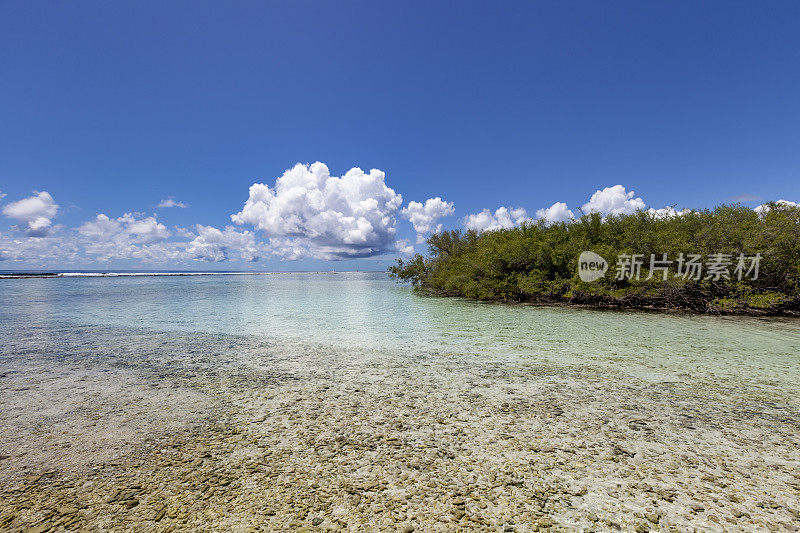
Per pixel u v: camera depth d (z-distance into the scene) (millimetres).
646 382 6383
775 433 4336
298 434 4266
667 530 2664
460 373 6938
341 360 7941
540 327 12531
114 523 2723
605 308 18234
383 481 3297
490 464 3600
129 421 4629
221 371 7008
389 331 11758
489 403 5320
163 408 5070
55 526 2684
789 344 9664
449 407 5156
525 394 5727
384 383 6281
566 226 22609
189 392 5762
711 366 7484
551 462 3645
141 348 9078
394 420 4684
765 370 7160
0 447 3920
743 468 3547
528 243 21422
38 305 19078
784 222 15281
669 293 17203
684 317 15125
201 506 2928
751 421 4688
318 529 2662
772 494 3113
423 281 28984
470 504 2969
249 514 2832
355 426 4496
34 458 3688
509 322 13727
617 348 9211
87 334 10992
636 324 13172
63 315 15258
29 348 9023
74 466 3539
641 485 3246
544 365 7543
